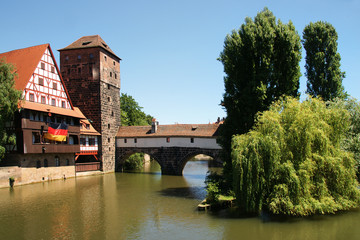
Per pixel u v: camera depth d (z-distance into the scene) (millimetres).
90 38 53250
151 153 51938
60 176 42406
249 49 30891
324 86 38188
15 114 35125
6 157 35906
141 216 23875
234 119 31172
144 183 40812
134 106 77875
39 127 37438
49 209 25953
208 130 49500
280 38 31094
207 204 25578
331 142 22828
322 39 39062
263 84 30047
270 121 23406
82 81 51719
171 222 22141
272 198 21172
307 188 20938
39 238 19109
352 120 29109
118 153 54438
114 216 23906
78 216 23953
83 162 51781
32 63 38344
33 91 37438
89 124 49875
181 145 49938
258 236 18844
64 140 40562
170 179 44875
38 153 38094
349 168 22562
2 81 32812
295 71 31250
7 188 33906
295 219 21859
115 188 36562
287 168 21328
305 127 22422
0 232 20141
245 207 21750
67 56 52719
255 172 21594
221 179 30500
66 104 43500
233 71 31766
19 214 24297
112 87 54625
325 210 21016
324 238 18328
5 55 42000
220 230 20047
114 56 55844
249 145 22219
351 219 21656
